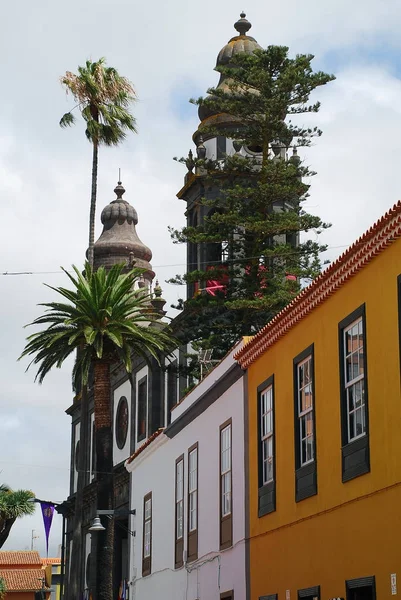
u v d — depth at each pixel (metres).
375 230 17.72
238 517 26.08
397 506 16.86
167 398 46.66
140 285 62.69
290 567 22.02
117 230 69.00
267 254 41.41
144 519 37.72
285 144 43.72
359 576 18.25
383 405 17.62
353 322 19.39
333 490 19.78
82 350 37.28
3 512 60.09
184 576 31.33
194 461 31.03
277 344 23.86
